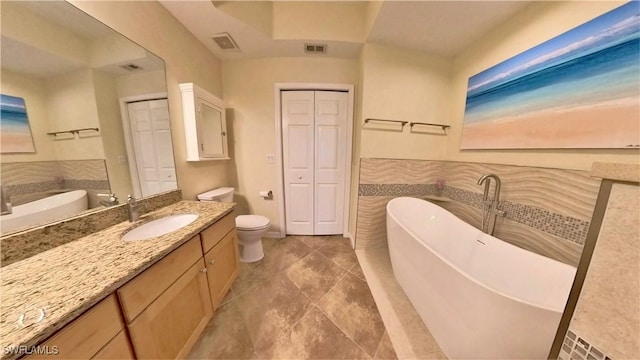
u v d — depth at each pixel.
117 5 1.17
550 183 1.27
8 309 0.55
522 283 1.23
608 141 1.01
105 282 0.66
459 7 1.43
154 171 1.45
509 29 1.49
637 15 0.91
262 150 2.42
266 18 1.81
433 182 2.23
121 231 1.08
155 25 1.42
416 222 2.04
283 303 1.50
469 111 1.85
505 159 1.55
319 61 2.24
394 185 2.18
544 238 1.32
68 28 0.97
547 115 1.26
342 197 2.54
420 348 1.18
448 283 1.07
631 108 0.94
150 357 0.83
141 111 1.34
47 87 0.90
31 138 0.85
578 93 1.11
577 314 0.43
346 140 2.40
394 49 1.95
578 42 1.10
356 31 1.90
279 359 1.12
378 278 1.80
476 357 0.98
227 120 2.37
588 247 0.40
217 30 1.75
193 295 1.12
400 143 2.11
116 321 0.70
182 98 1.69
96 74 1.09
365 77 1.94
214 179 2.16
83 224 1.01
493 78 1.62
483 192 1.75
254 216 2.20
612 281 0.37
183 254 1.03
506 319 0.85
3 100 0.77
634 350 0.35
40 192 0.88
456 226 1.73
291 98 2.33
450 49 1.96
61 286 0.64
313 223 2.61
